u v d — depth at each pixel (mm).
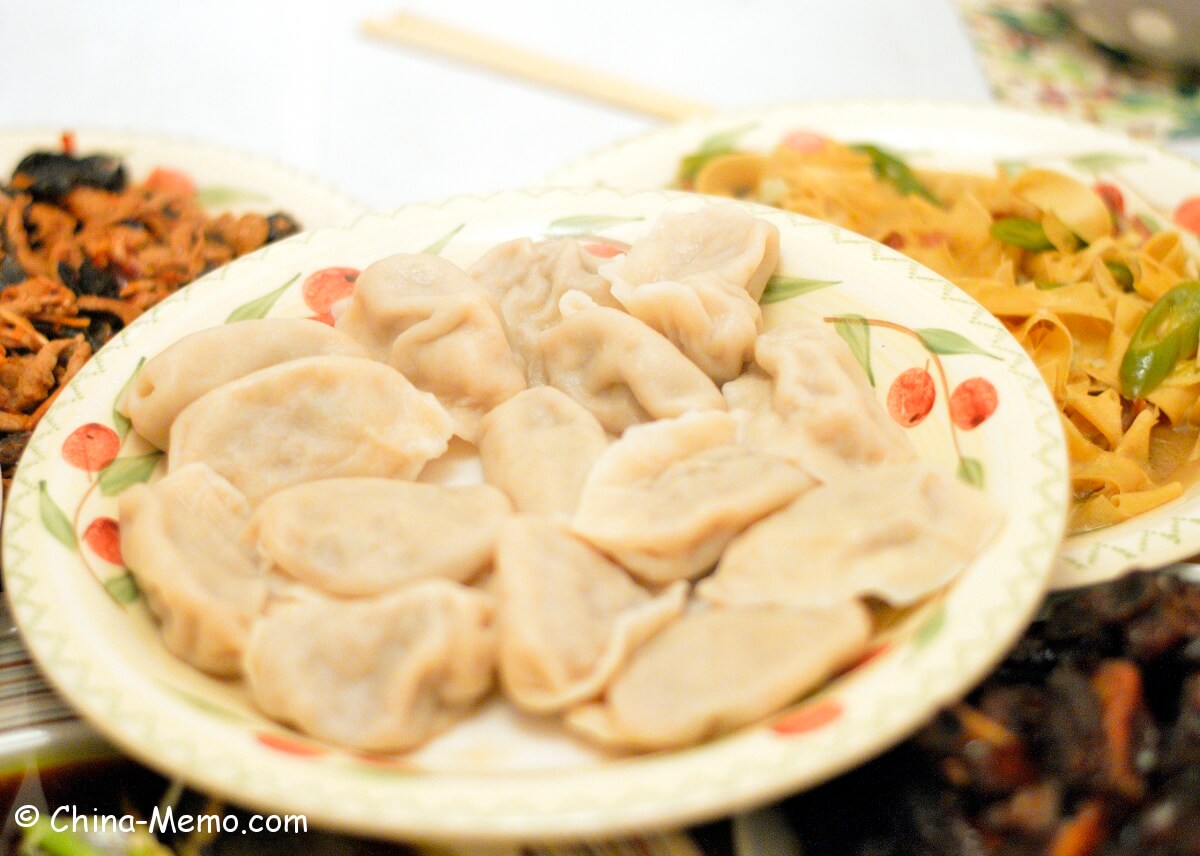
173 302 524
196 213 646
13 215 625
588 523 451
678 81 771
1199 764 408
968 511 440
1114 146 619
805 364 484
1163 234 587
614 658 427
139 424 490
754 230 516
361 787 402
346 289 535
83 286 611
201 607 439
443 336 503
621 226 545
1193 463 537
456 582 455
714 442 477
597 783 401
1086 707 418
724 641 429
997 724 423
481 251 544
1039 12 797
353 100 770
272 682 431
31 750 465
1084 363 562
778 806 436
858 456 468
